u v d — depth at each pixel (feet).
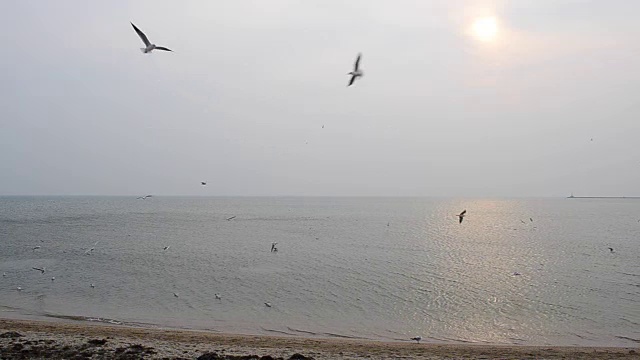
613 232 324.19
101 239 269.44
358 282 144.97
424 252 213.46
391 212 652.48
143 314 112.27
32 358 71.51
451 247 232.94
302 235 296.51
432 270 165.48
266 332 99.71
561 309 116.16
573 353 82.79
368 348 84.69
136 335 90.74
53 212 592.60
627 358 79.51
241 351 79.46
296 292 132.57
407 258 194.39
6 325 97.50
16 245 238.68
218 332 98.02
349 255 203.10
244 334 96.68
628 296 128.26
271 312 114.01
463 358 78.28
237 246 236.63
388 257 197.16
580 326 103.76
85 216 505.25
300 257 197.26
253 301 123.54
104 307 118.32
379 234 304.50
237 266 174.81
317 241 260.62
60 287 139.54
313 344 87.35
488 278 151.43
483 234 305.73
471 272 161.99
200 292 133.28
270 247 231.91
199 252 213.46
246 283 144.25
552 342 94.27
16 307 117.50
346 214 589.32
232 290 135.33
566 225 393.50
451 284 142.00
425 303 120.78
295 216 535.60
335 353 80.18
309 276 154.71
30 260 189.47
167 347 80.43
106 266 175.01
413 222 431.02
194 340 87.81
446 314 112.06
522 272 162.61
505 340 95.35
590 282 145.89
